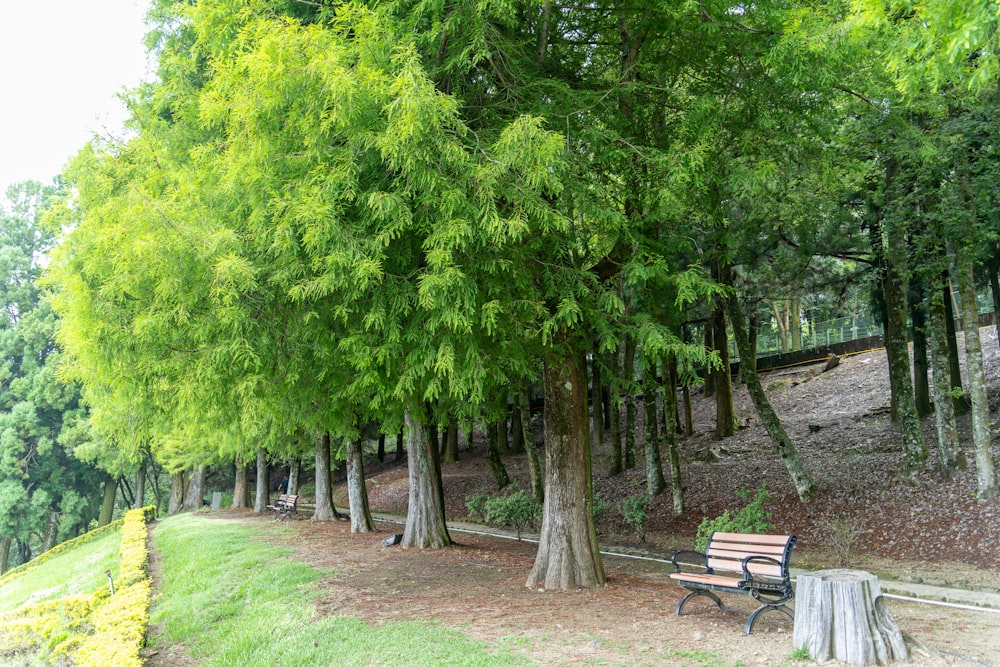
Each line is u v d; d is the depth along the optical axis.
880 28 6.88
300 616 8.43
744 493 15.48
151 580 13.95
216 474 45.44
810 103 9.15
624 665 5.44
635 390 9.93
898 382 14.42
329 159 6.77
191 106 9.30
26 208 43.44
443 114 6.40
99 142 9.67
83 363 9.23
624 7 8.85
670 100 9.42
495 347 7.67
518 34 8.98
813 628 5.26
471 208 6.37
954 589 9.52
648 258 7.97
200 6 7.89
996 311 15.84
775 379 28.78
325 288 6.45
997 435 14.17
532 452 19.83
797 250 15.65
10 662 9.05
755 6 8.61
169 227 7.15
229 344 7.16
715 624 6.66
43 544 44.28
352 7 7.09
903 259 13.34
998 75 6.50
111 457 35.62
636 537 16.53
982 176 11.55
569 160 7.64
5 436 36.53
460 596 8.96
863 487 14.38
